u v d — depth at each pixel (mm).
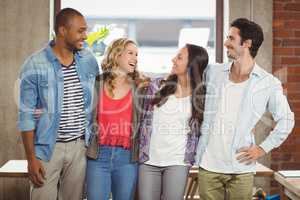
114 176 2850
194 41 3949
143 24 4309
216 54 4285
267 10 4059
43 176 2754
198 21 4336
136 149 2830
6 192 4023
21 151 4043
